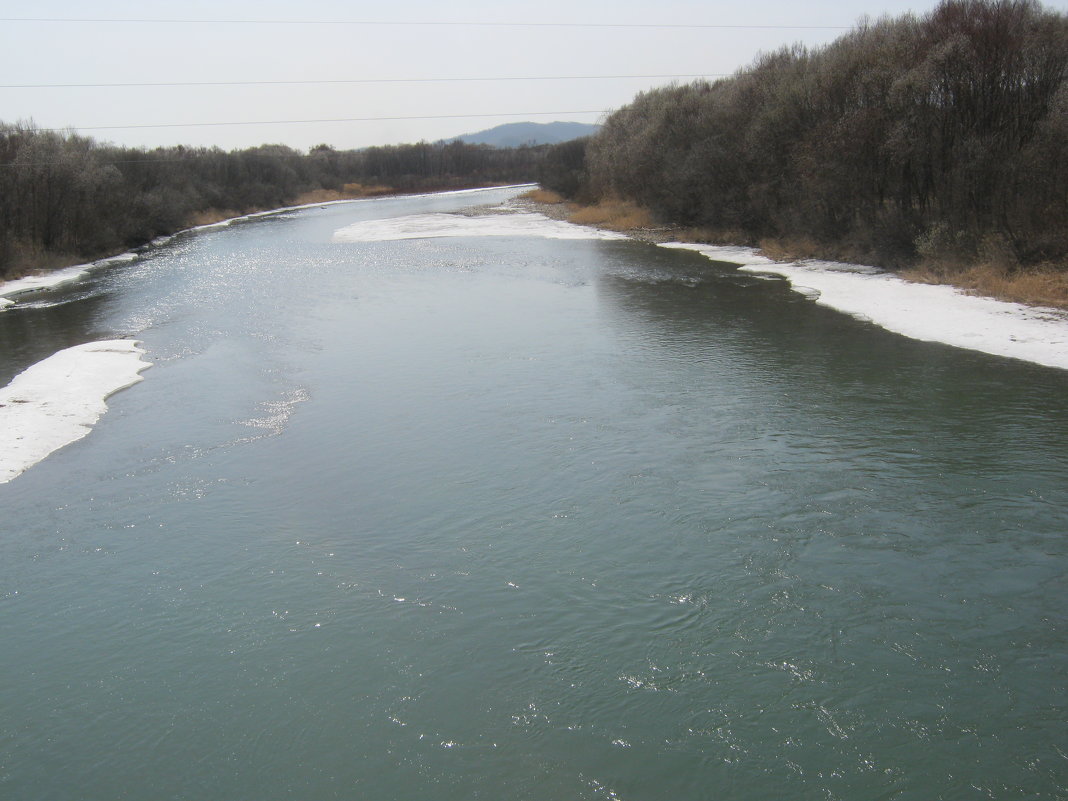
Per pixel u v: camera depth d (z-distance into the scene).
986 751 5.64
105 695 6.57
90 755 5.95
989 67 21.33
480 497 9.80
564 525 9.05
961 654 6.63
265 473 10.75
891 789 5.35
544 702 6.29
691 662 6.68
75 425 12.67
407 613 7.52
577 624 7.25
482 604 7.61
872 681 6.37
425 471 10.61
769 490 9.68
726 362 14.98
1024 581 7.62
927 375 13.62
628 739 5.88
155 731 6.15
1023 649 6.67
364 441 11.73
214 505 9.86
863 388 13.14
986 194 20.84
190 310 21.92
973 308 17.56
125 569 8.48
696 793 5.39
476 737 5.96
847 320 17.70
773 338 16.55
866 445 10.88
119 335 19.08
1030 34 21.36
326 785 5.58
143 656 7.04
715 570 8.02
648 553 8.39
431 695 6.42
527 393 13.62
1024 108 21.22
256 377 15.18
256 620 7.50
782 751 5.71
